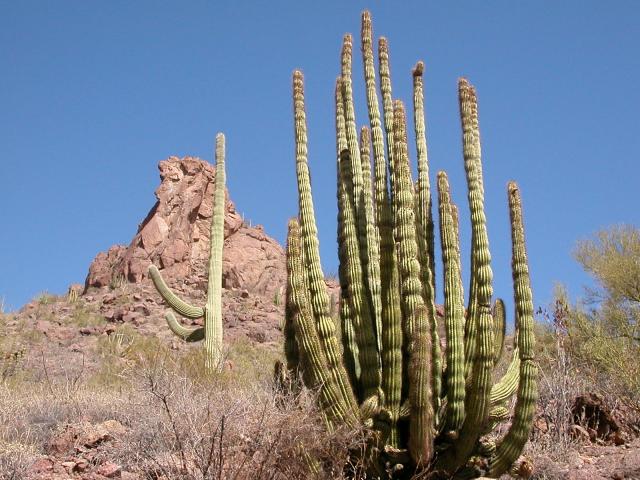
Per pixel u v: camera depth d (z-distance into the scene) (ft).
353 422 22.06
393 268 23.18
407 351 22.84
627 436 32.37
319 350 22.30
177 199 125.29
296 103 25.94
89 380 47.91
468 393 22.71
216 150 63.62
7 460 23.84
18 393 38.04
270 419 21.35
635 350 42.93
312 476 21.17
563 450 28.63
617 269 49.73
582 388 35.50
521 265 22.93
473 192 23.43
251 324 93.81
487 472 22.70
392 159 24.36
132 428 26.71
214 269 59.11
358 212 25.35
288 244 23.35
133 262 116.88
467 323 23.39
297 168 25.08
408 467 22.48
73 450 25.98
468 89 24.52
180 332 59.82
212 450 20.25
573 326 46.14
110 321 98.53
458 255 23.68
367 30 27.32
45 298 111.86
